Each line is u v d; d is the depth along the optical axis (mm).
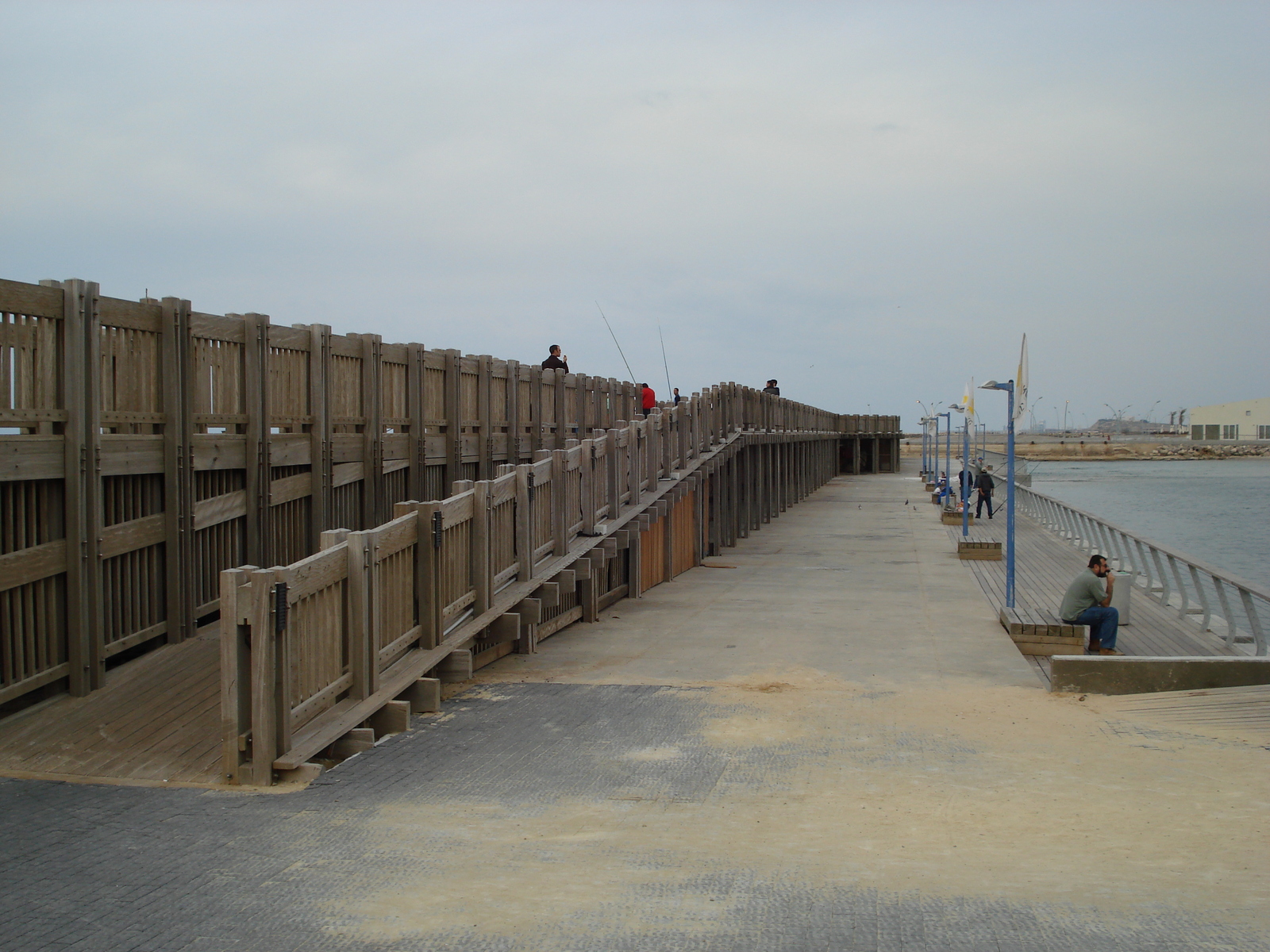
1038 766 6938
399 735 7820
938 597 15938
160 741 7121
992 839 5391
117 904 4520
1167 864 4902
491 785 6527
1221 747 7375
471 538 10078
